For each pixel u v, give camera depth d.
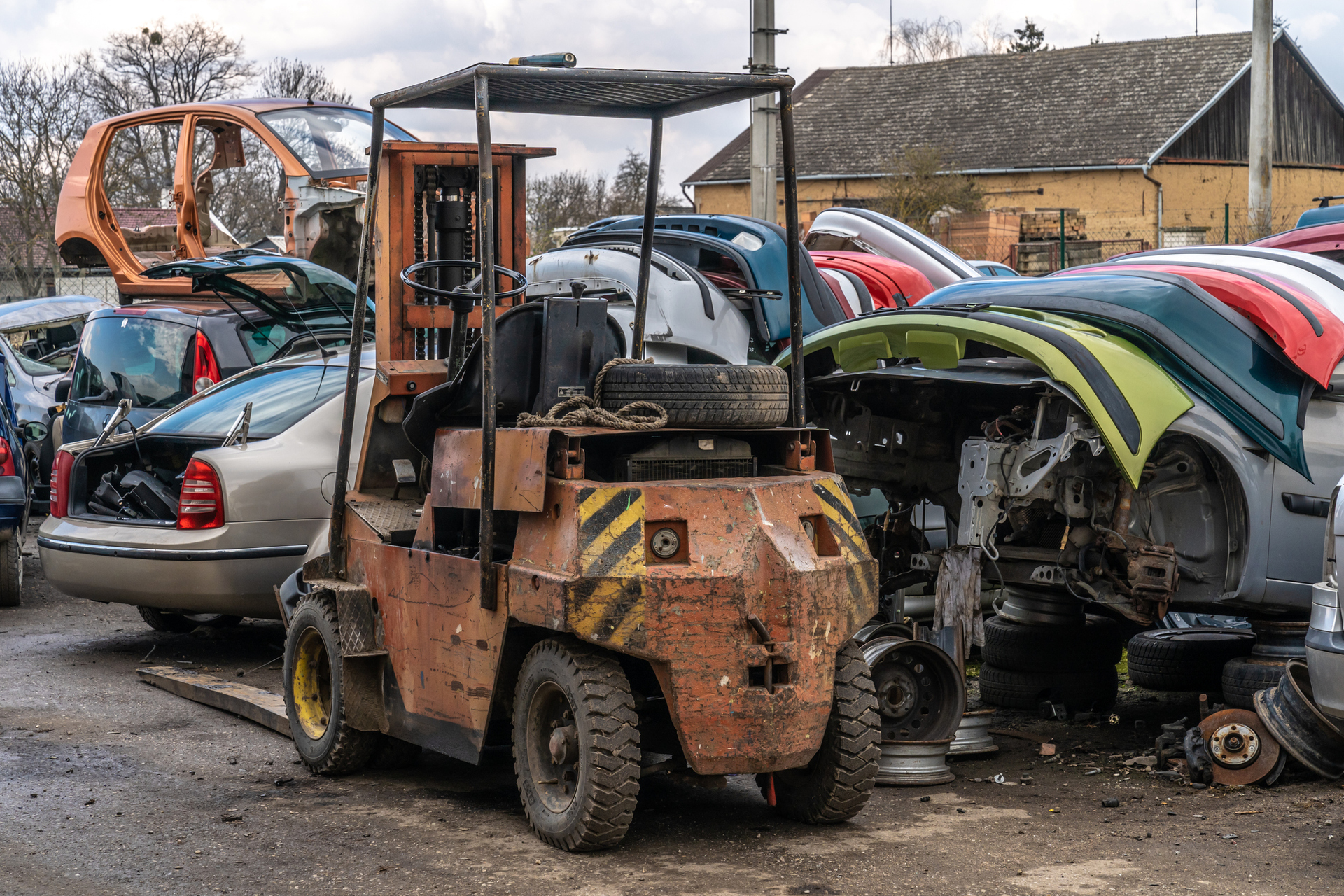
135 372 11.27
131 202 28.69
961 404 7.03
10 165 33.41
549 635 5.09
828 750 5.11
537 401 5.34
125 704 7.32
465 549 5.46
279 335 11.44
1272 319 6.36
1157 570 6.20
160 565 7.75
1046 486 6.31
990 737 6.55
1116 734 6.98
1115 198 38.50
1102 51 42.56
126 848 4.90
